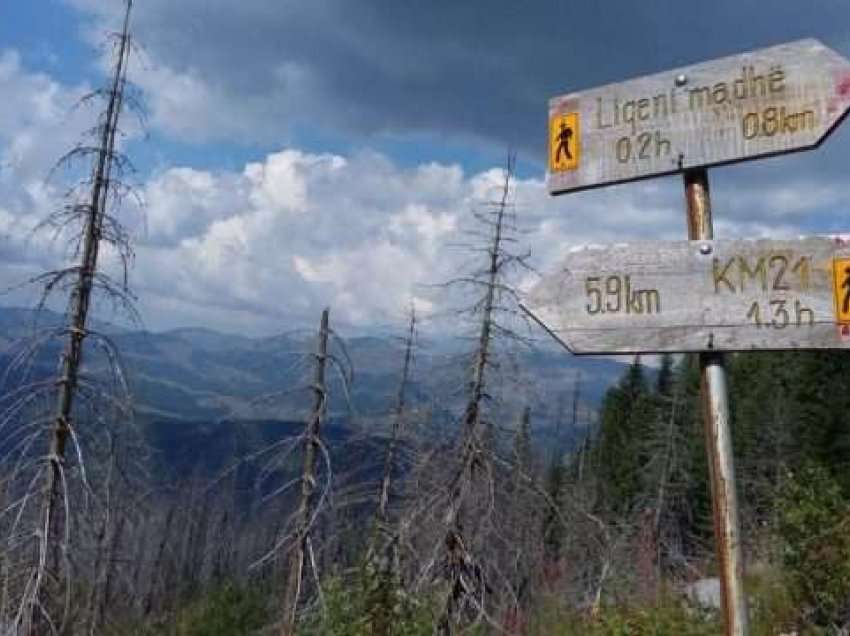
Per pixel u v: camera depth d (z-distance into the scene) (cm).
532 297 374
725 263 348
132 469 1259
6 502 1182
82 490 1209
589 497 4141
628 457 5022
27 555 1198
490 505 1534
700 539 3538
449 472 1554
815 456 3772
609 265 364
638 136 376
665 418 4675
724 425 344
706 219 361
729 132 356
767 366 4453
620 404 5825
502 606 1606
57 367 1232
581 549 2702
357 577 1173
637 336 355
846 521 1164
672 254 356
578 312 366
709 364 351
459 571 1496
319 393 1698
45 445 1227
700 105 364
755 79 354
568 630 1590
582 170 389
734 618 326
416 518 1527
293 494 1766
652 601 1294
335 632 1126
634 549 2670
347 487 1758
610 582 1928
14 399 1188
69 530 1194
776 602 1282
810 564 1166
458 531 1510
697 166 361
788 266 339
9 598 1181
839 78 339
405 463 1731
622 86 383
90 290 1262
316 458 1688
